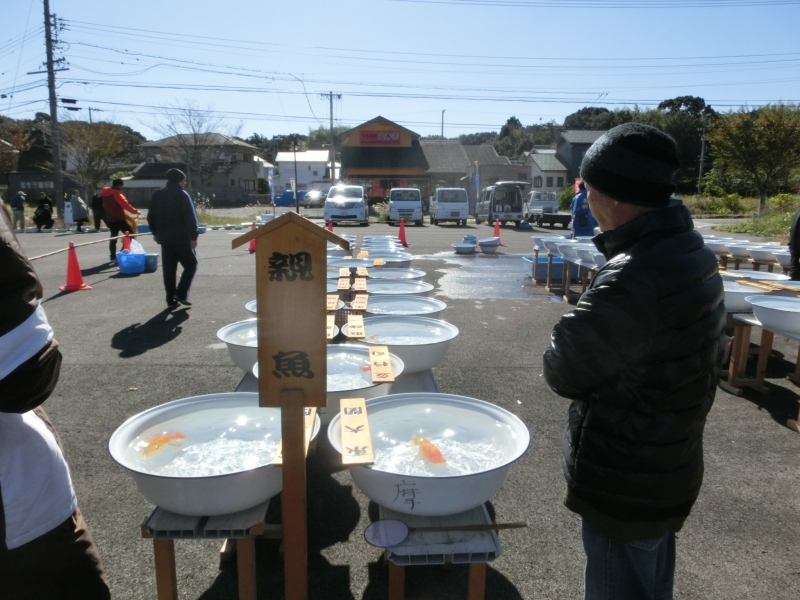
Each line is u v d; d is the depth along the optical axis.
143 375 4.69
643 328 1.33
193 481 1.72
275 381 1.72
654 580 1.53
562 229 23.92
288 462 1.78
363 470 1.86
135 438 2.08
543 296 8.13
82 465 3.24
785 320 3.62
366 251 6.79
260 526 1.84
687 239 1.40
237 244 1.65
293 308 1.68
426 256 12.77
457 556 1.81
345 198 23.84
